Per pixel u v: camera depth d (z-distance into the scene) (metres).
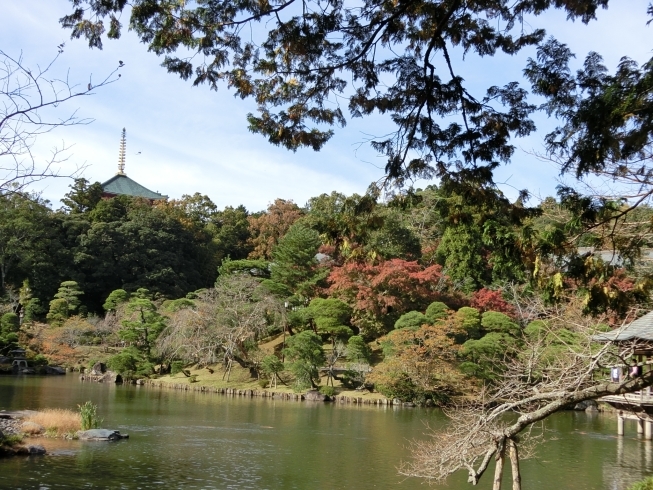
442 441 10.54
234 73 8.69
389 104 8.85
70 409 25.52
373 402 33.22
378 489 14.55
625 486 15.65
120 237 58.84
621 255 7.70
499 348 29.11
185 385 37.97
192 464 16.61
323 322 36.88
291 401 33.47
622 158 6.19
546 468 17.72
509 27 8.40
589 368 8.11
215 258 66.81
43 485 13.58
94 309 57.69
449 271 43.00
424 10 8.34
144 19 7.98
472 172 8.43
